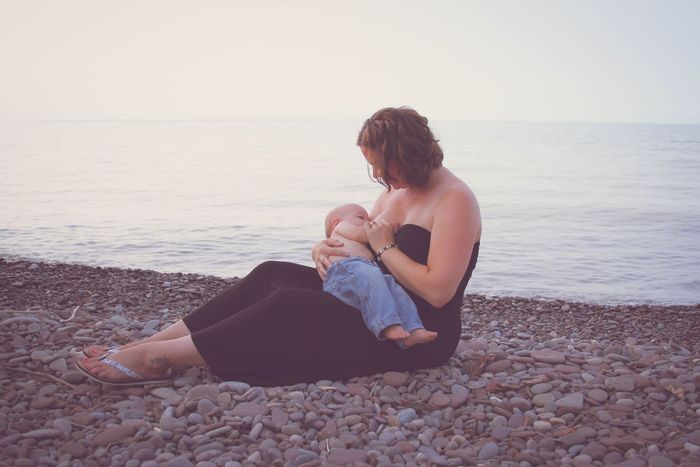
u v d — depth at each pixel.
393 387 3.55
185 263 10.63
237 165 39.94
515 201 20.22
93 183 25.52
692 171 35.28
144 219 15.28
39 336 4.39
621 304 8.31
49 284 7.27
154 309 6.35
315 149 66.56
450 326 3.73
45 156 47.69
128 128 175.12
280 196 21.61
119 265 10.33
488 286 9.37
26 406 3.26
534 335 6.40
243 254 11.41
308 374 3.57
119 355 3.47
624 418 3.17
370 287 3.45
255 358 3.51
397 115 3.51
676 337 6.35
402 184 3.60
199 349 3.44
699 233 13.88
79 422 3.05
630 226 14.91
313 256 3.86
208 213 16.67
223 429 2.94
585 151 63.41
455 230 3.46
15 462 2.61
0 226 13.80
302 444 2.90
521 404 3.33
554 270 10.39
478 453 2.87
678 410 3.25
